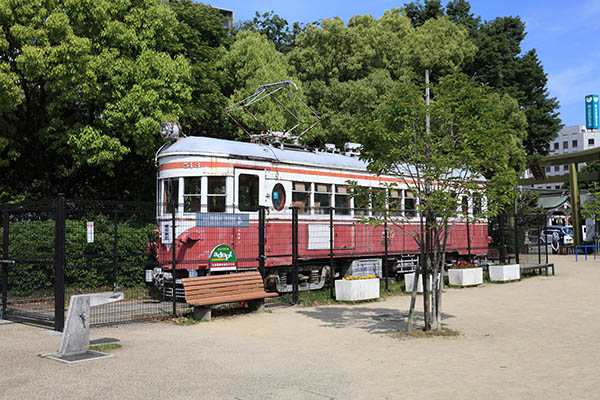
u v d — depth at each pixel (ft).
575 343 28.94
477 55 123.75
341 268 56.39
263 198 47.44
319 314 40.24
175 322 36.37
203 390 20.36
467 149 30.63
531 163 123.95
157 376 22.43
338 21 100.12
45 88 57.62
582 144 349.20
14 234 42.68
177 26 69.05
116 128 61.62
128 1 61.00
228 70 84.17
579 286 58.44
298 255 49.47
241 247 45.42
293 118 85.92
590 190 140.26
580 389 20.30
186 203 44.86
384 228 57.82
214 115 79.10
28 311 40.24
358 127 33.68
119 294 28.53
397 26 113.29
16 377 22.22
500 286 58.90
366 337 31.30
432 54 102.32
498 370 23.34
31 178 69.10
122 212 52.21
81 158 60.29
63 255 33.73
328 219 53.01
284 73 86.48
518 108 109.50
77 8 55.21
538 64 128.67
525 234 79.00
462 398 19.30
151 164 73.92
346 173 55.16
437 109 31.68
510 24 133.39
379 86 94.63
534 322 35.86
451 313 40.22
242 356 26.27
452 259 69.26
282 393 19.95
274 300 46.78
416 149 32.50
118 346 28.48
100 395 19.72
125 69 58.65
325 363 24.82
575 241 129.49
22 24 52.90
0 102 53.67
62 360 25.09
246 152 46.85
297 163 50.49
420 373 22.91
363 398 19.35
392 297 50.49
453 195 32.55
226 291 38.42
